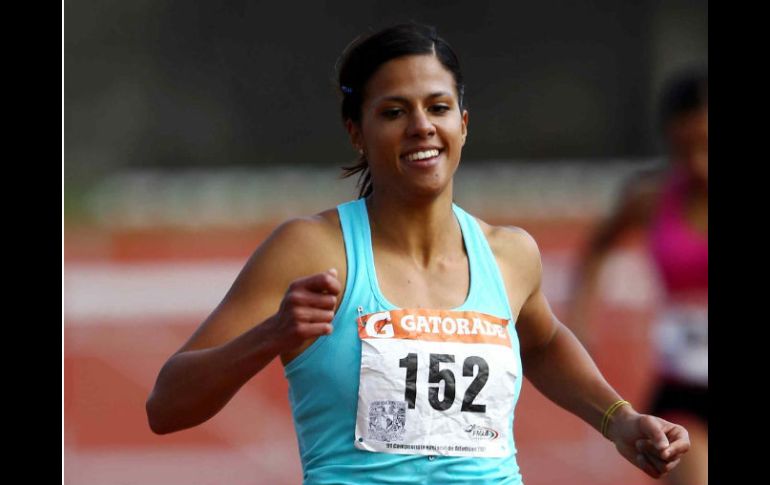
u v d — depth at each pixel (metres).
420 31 10.19
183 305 43.94
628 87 72.12
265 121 71.56
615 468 27.52
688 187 17.23
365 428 9.64
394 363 9.66
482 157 71.44
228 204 61.25
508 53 72.69
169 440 31.12
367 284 9.95
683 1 71.88
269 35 72.31
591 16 72.56
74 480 27.05
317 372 9.77
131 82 70.62
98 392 36.19
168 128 70.62
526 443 29.44
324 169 69.12
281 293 9.91
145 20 71.50
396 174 10.08
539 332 11.29
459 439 9.70
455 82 10.25
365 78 10.17
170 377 9.62
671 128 17.06
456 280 10.31
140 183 64.75
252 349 9.06
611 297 40.97
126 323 41.91
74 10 70.38
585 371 11.33
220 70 71.62
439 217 10.33
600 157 71.38
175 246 54.75
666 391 17.42
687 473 16.34
